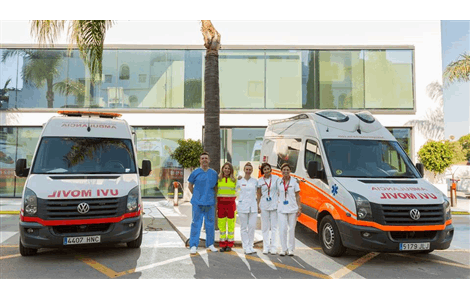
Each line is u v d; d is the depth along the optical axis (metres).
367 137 7.33
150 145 14.48
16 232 8.51
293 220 6.49
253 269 5.66
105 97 14.47
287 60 14.66
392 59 14.63
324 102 14.58
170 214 10.88
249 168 6.60
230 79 14.60
